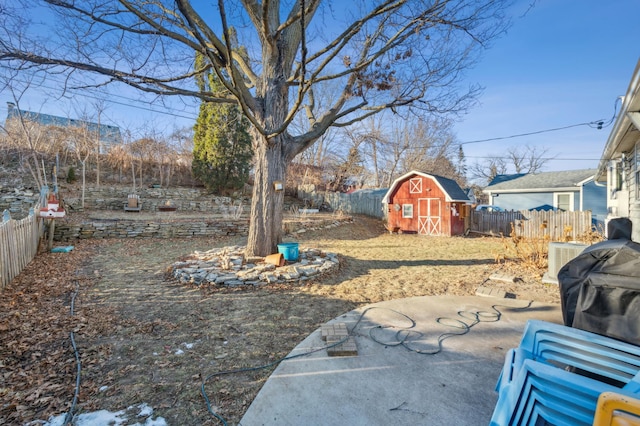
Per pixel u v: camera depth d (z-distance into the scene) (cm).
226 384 261
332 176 2566
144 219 1159
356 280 599
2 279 489
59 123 1656
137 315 405
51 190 1212
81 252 795
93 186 1539
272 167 665
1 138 1425
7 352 299
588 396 149
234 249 762
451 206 1405
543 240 748
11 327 354
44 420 213
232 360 299
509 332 365
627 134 595
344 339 337
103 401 235
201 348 322
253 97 644
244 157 1870
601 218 1418
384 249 992
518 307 452
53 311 408
